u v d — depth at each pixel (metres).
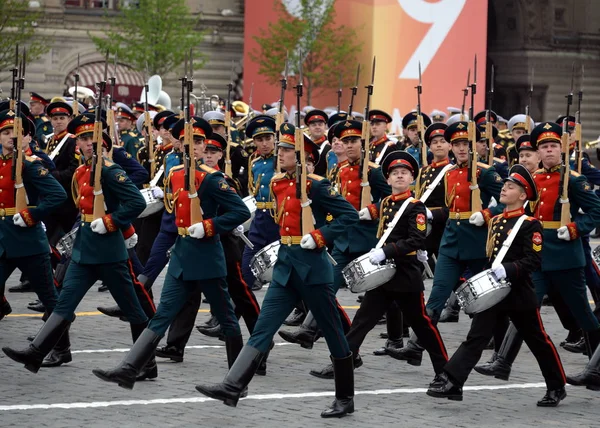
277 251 20.36
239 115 47.91
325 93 81.44
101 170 20.42
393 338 23.72
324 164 30.73
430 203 25.94
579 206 22.53
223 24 98.69
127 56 87.62
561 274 22.28
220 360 23.05
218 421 18.19
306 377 21.70
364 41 80.88
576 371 22.95
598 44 108.75
